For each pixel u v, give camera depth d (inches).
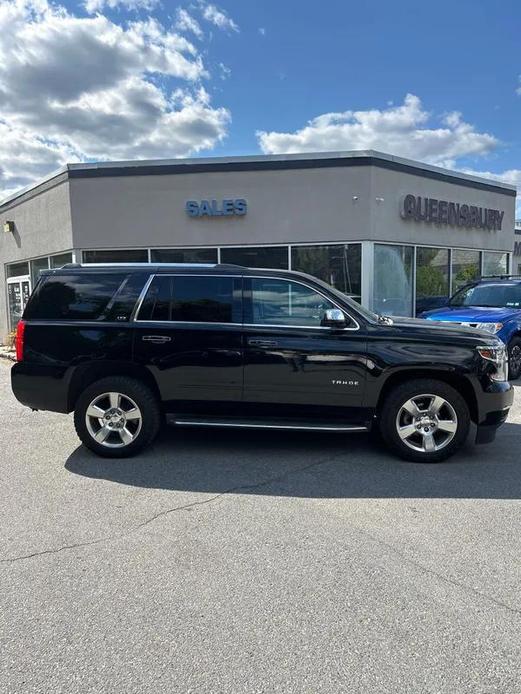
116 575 124.0
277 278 209.6
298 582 120.6
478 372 200.2
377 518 154.3
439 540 140.5
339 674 92.0
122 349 208.4
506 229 650.2
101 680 90.9
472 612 109.4
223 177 496.4
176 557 132.1
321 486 180.1
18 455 216.7
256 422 208.1
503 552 134.0
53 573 125.0
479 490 176.1
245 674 92.1
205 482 184.1
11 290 687.1
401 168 511.8
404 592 116.5
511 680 90.5
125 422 210.7
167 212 504.7
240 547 137.0
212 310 209.5
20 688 89.1
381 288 506.3
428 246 551.2
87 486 180.9
